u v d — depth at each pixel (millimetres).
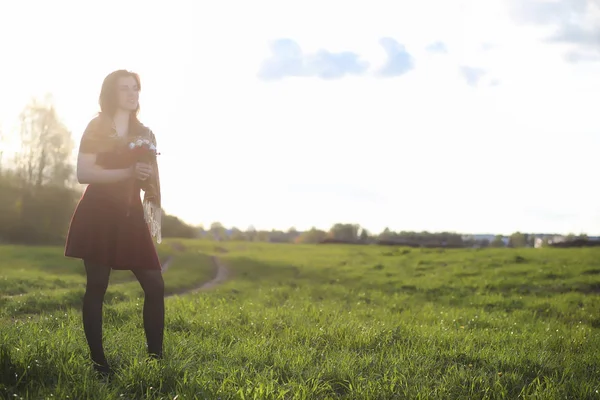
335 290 22875
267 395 4465
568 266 31375
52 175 57000
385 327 9586
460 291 24281
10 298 13008
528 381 6051
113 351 5535
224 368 5305
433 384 5520
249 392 4480
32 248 38812
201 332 7957
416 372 5926
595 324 15930
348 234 117688
